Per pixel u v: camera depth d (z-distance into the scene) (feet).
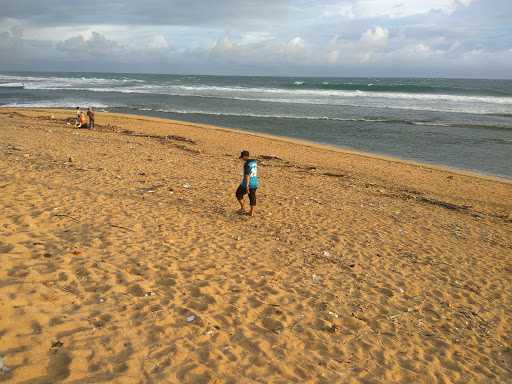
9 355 12.66
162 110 134.10
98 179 36.60
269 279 21.93
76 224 25.12
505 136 94.22
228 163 53.42
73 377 12.36
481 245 32.22
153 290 18.75
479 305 22.50
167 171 44.24
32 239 21.75
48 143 53.52
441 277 25.34
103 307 16.56
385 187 50.11
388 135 94.27
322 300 20.51
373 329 18.74
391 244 29.86
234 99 177.99
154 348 14.56
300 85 304.50
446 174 60.80
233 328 16.89
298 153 70.23
